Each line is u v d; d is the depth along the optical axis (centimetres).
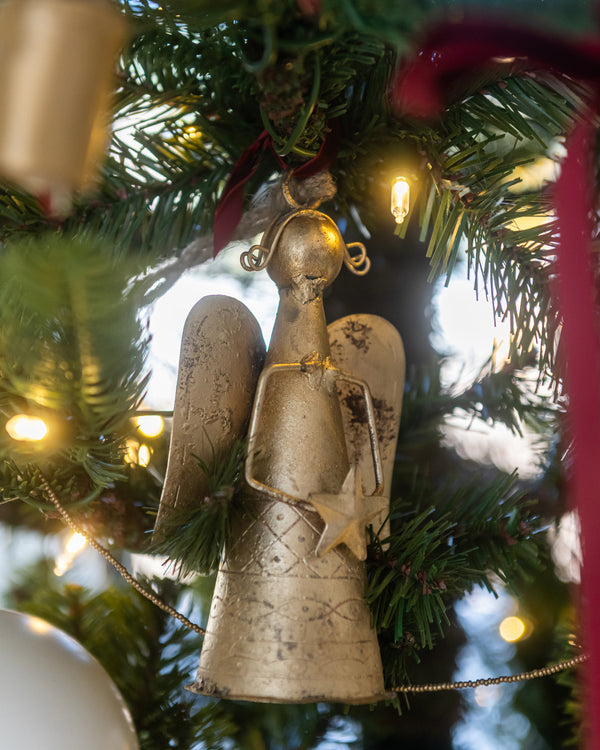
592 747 26
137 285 34
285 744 51
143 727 46
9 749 36
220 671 37
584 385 27
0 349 35
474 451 61
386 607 39
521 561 46
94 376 34
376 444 39
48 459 38
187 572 39
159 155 42
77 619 50
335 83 36
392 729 51
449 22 28
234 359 38
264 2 32
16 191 39
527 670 57
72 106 31
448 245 41
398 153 40
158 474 46
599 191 38
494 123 40
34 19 30
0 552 63
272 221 39
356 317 43
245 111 42
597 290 37
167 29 37
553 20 29
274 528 37
